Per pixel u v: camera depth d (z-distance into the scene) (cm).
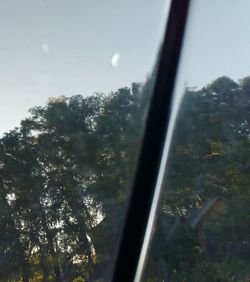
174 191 571
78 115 482
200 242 601
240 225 629
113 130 501
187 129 588
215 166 626
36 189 469
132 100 512
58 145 476
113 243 483
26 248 457
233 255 623
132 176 506
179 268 547
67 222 472
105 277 470
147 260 518
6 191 464
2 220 457
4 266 450
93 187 488
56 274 458
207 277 579
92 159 488
